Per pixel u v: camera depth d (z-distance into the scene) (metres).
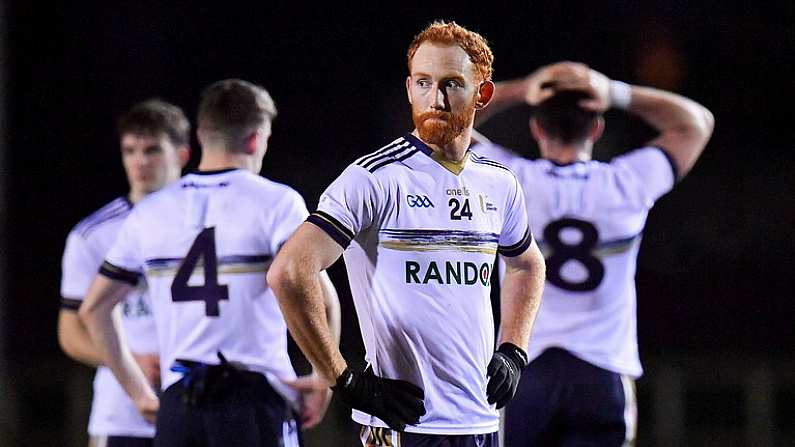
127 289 17.64
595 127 20.00
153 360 19.88
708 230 55.19
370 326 13.29
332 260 12.86
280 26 60.22
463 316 13.27
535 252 14.70
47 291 55.09
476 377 13.39
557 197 19.55
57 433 39.81
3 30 38.19
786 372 39.44
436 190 13.30
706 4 59.16
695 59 59.31
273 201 16.77
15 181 56.91
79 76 58.56
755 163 57.78
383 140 59.28
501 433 19.52
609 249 19.47
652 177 19.78
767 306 53.25
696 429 39.78
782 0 58.75
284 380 16.75
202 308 16.55
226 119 17.03
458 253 13.30
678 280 53.88
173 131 20.38
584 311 19.38
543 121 19.97
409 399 12.97
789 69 58.91
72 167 57.56
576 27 59.53
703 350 52.81
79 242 19.91
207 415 16.33
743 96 59.03
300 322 12.65
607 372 19.25
